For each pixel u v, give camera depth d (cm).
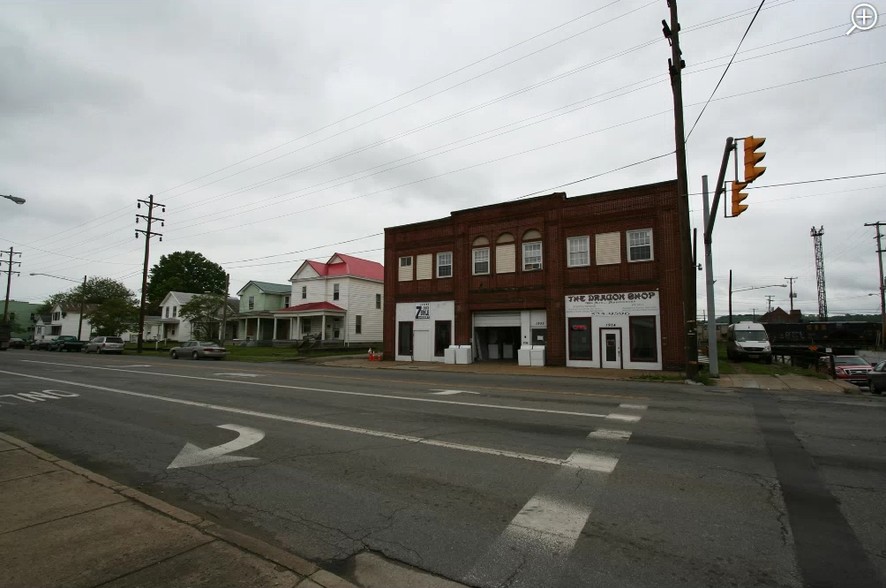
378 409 1023
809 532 418
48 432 841
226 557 357
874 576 346
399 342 3036
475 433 788
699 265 3372
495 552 385
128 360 2931
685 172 1805
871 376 1694
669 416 947
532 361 2466
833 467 604
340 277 4562
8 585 316
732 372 2114
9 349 5178
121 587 315
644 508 470
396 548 394
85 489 501
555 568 359
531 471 586
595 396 1245
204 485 552
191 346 3328
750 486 532
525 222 2606
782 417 950
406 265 3045
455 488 530
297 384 1518
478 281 2744
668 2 1820
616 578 345
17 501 466
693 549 387
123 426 880
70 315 7206
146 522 418
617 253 2327
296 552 390
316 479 564
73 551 364
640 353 2250
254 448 707
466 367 2438
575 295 2417
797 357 3167
